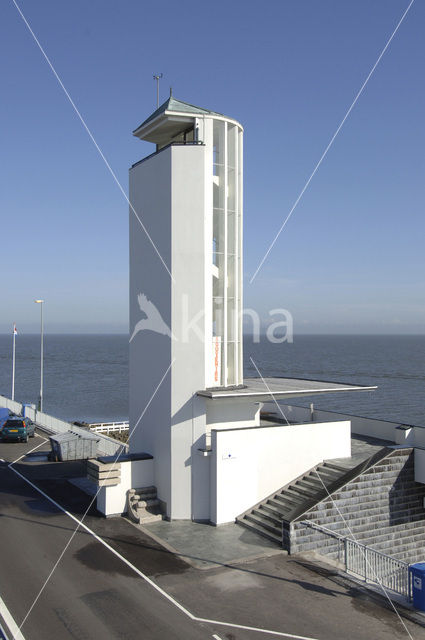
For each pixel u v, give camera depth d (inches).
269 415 1176.8
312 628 477.7
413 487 754.2
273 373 4084.6
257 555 637.3
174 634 463.5
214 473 738.2
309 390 804.6
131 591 540.7
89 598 524.7
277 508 741.3
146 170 817.5
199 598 529.7
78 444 1124.5
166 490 760.3
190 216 756.6
